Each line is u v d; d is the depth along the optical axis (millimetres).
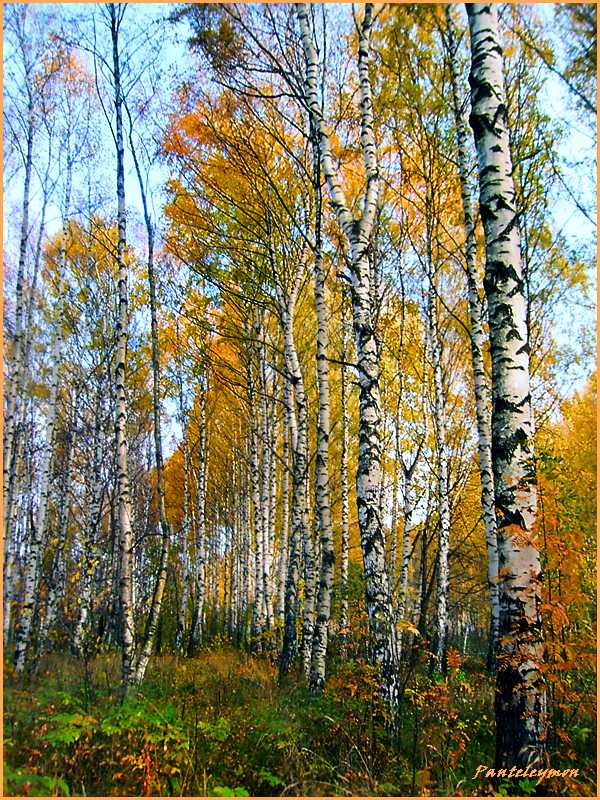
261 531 13688
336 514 16938
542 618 4488
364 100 6812
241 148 9773
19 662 8406
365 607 6957
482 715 6215
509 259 4547
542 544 4391
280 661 9914
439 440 11133
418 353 13445
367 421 6258
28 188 10250
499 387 4449
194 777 4602
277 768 4828
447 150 9383
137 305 13789
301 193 10242
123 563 7199
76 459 16766
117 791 4242
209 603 27422
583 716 5238
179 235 10695
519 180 8695
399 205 11344
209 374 15195
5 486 10039
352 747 4996
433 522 13344
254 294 11594
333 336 13898
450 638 20578
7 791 3957
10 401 10031
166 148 9617
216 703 6988
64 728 4801
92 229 12594
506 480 4305
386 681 5570
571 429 11906
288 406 11328
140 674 7582
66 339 13984
